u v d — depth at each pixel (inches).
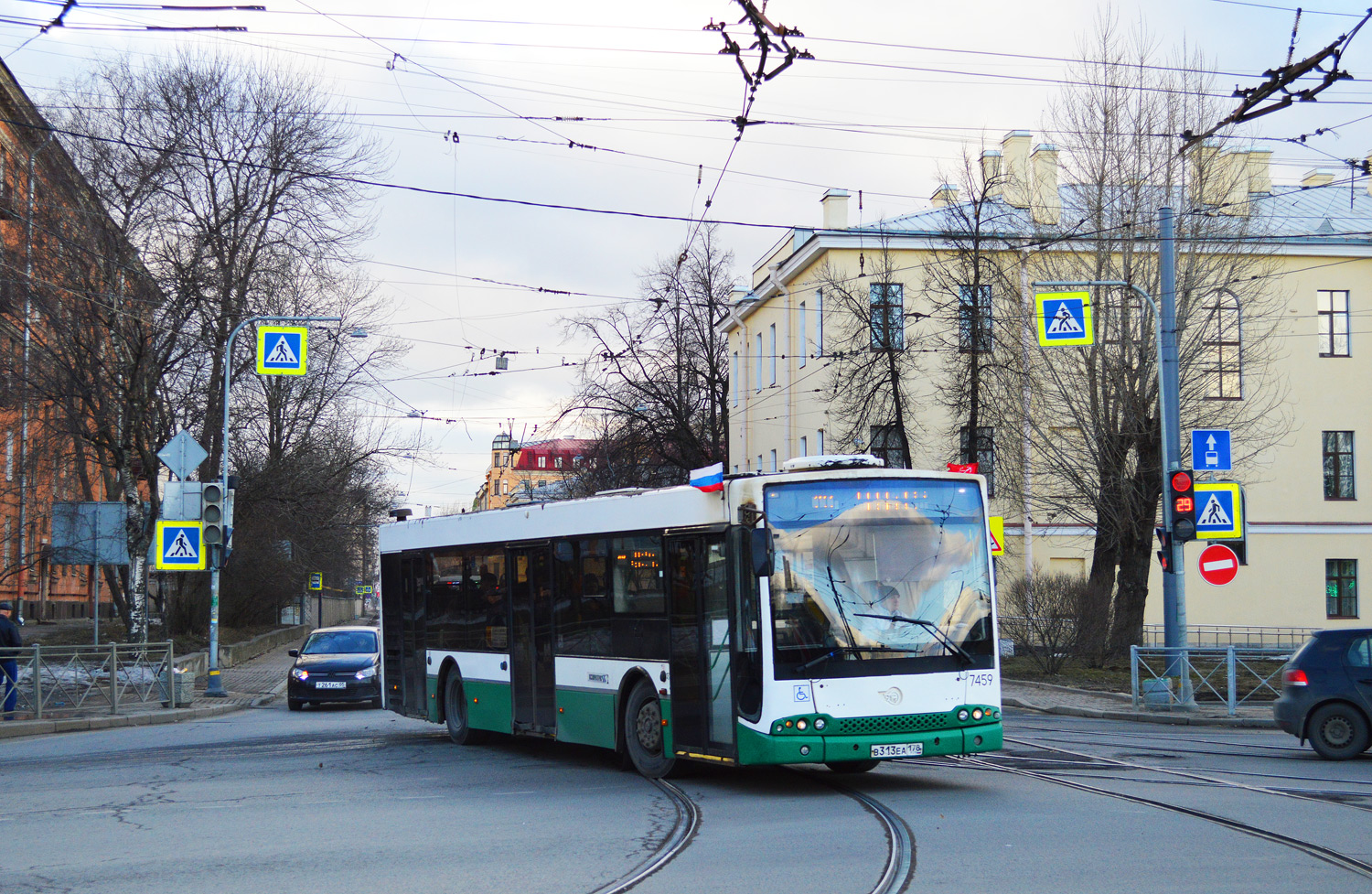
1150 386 1179.3
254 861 346.9
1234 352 1318.9
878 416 1560.0
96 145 1270.9
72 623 2105.1
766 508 469.4
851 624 463.2
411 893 301.4
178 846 375.9
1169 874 308.0
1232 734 724.0
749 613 465.4
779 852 348.2
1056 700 947.3
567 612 593.3
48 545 1481.3
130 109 1323.8
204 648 1510.8
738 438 2247.8
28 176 1262.3
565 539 597.9
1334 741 570.9
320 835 391.2
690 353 1951.3
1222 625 1760.6
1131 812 406.0
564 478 2197.3
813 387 1830.7
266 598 1907.0
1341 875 306.0
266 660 1739.7
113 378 1286.9
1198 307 1201.4
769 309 2059.5
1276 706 593.0
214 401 1408.7
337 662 1048.2
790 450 1919.3
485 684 664.4
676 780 525.3
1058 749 620.7
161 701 961.5
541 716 611.8
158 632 1620.3
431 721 724.7
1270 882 297.7
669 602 519.2
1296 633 1766.7
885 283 1525.6
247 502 1561.3
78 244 1236.5
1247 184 1387.8
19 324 1275.8
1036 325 1263.5
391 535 792.9
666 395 1932.8
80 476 1451.8
